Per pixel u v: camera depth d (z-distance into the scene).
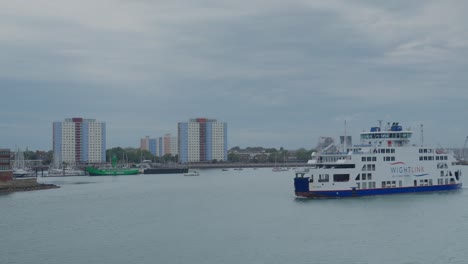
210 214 156.50
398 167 183.38
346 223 135.00
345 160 177.50
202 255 106.12
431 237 118.31
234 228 132.50
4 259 104.44
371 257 103.00
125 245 115.19
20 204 185.50
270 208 165.38
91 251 110.12
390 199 172.88
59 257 105.69
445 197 177.12
